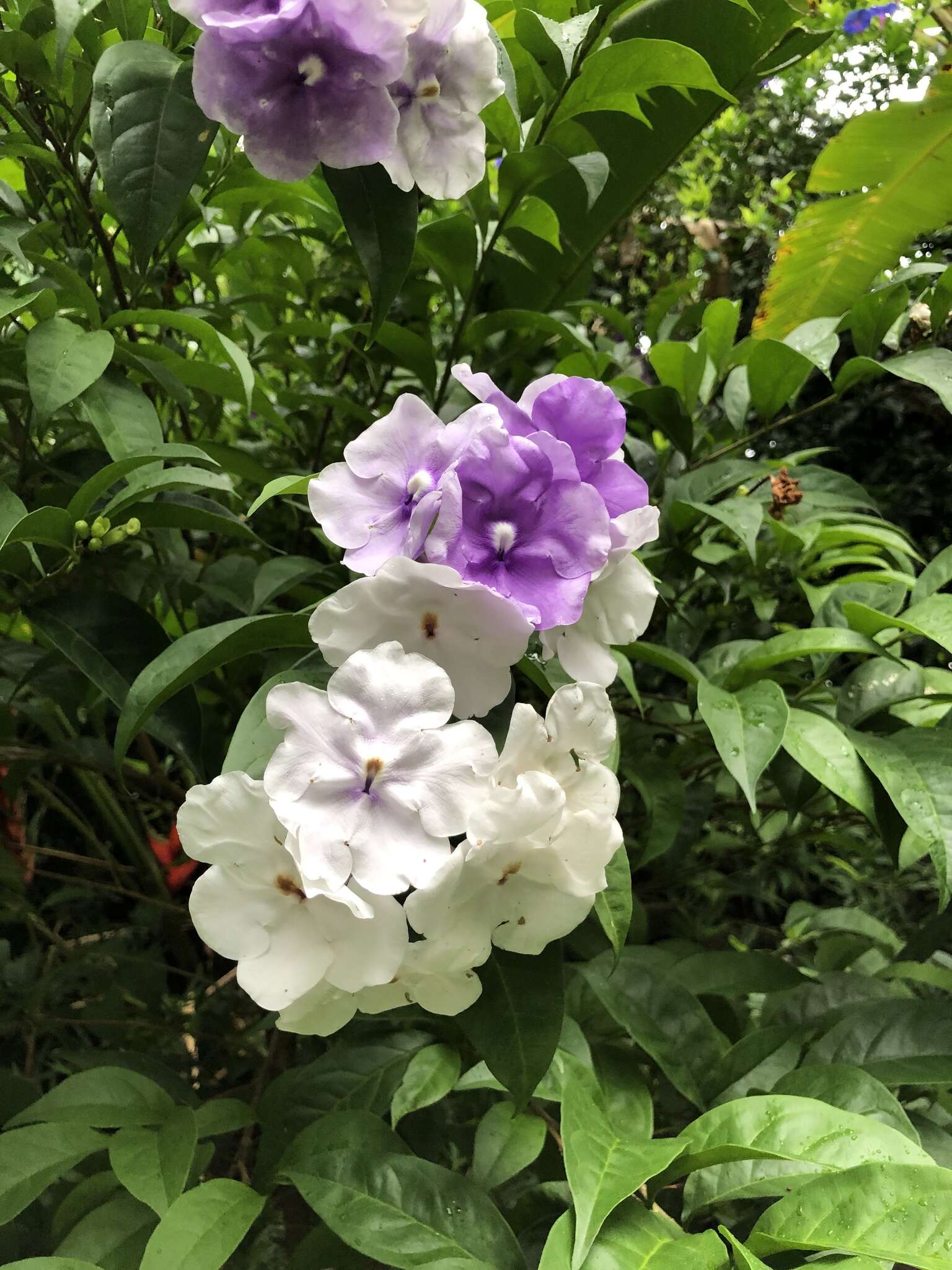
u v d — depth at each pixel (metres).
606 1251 0.25
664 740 0.54
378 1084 0.34
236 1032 0.53
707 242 0.81
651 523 0.27
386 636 0.25
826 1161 0.26
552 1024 0.28
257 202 0.45
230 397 0.39
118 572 0.40
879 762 0.34
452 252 0.44
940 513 0.93
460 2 0.29
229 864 0.24
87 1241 0.28
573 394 0.27
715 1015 0.42
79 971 0.55
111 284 0.40
